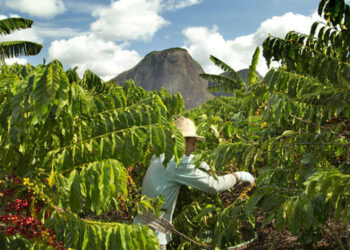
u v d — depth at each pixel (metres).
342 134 2.54
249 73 3.05
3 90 1.48
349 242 2.51
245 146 2.47
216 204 3.16
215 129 3.29
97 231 1.55
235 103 16.08
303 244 2.93
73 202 1.45
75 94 1.47
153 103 1.80
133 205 2.81
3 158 1.65
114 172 1.47
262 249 3.40
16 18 8.67
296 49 3.09
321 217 1.97
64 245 1.48
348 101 2.17
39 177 1.70
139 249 1.50
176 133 1.65
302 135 2.51
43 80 1.24
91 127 1.76
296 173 2.42
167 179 2.45
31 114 1.39
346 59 2.82
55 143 1.67
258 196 2.08
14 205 1.57
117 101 1.98
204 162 2.54
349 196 1.80
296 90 2.58
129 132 1.66
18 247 1.69
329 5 2.83
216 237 2.63
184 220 2.89
